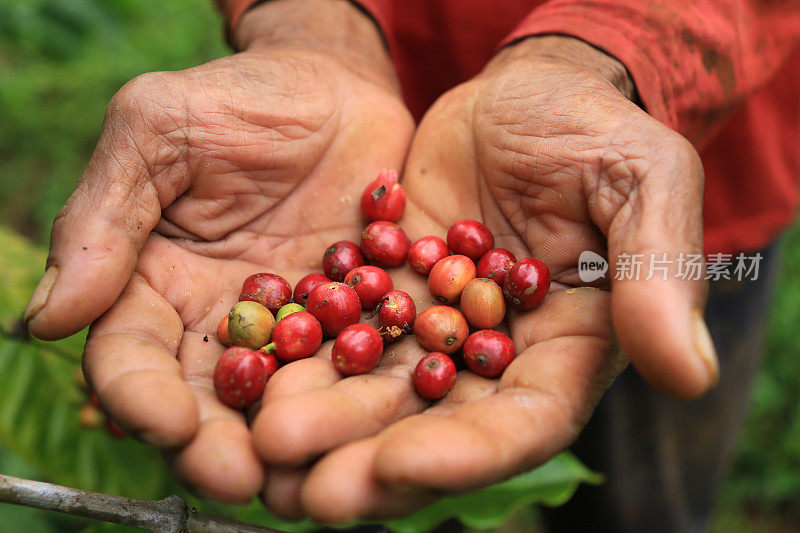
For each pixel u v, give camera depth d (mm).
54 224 265
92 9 781
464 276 293
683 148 239
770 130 372
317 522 210
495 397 234
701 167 239
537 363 241
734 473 537
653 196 235
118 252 262
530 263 267
